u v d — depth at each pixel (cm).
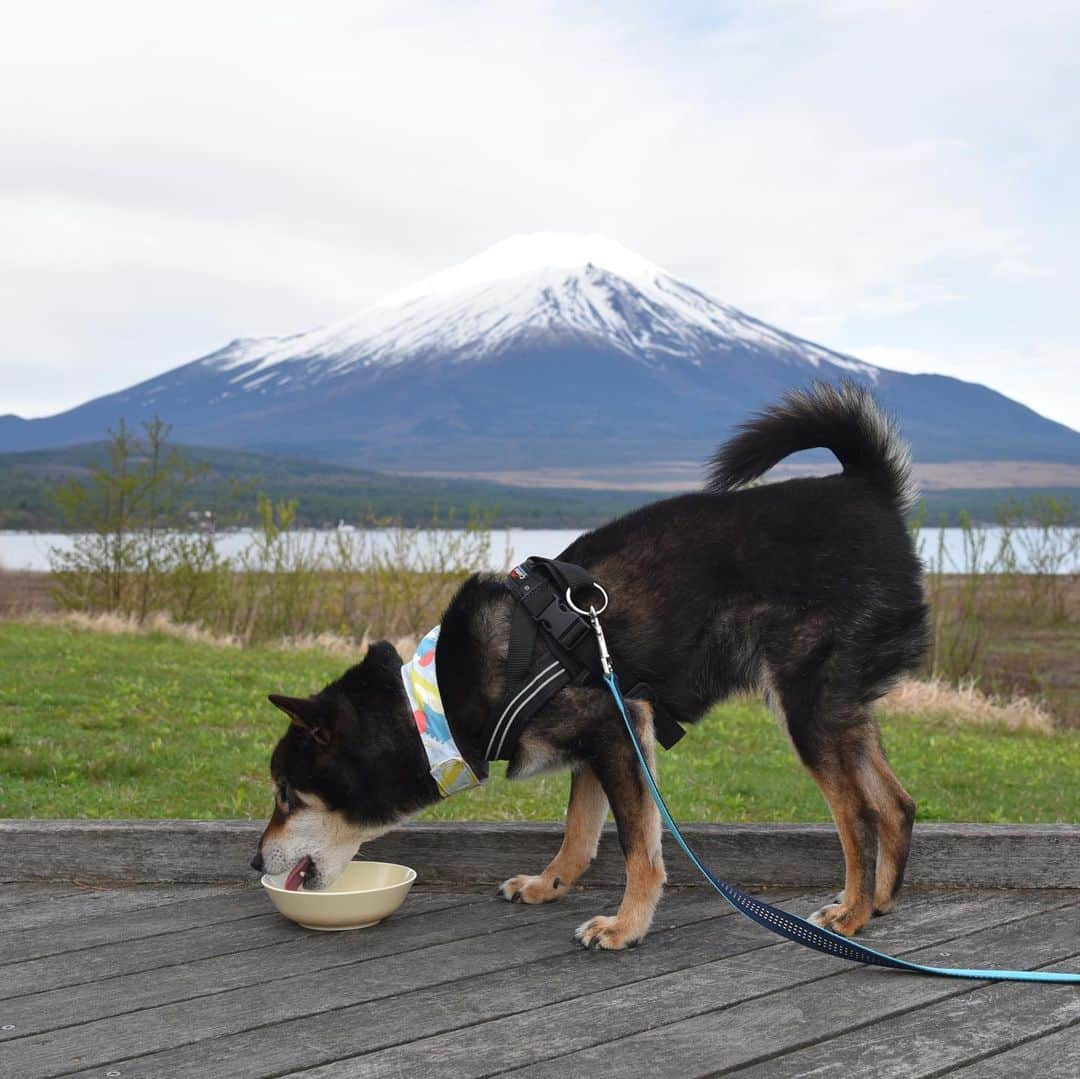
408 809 120
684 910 118
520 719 112
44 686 285
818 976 101
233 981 100
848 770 114
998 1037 89
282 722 254
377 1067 85
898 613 116
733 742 260
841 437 123
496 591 117
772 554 116
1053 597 544
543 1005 95
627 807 111
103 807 169
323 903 109
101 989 98
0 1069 85
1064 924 113
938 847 124
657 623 115
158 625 454
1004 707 352
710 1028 91
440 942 109
